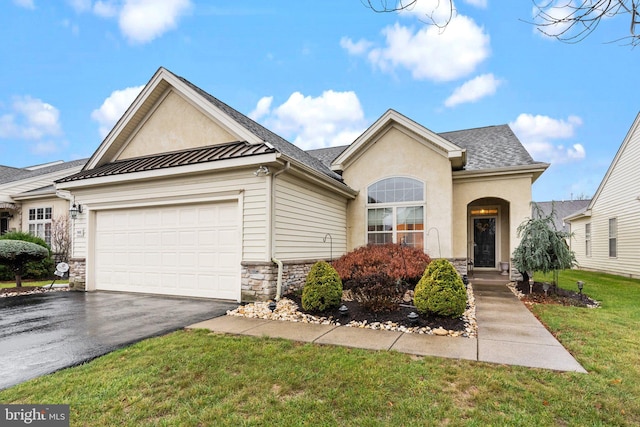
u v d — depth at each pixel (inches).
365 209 473.4
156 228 358.6
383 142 470.3
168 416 115.3
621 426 108.8
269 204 303.6
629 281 489.4
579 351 176.1
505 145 529.0
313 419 112.7
